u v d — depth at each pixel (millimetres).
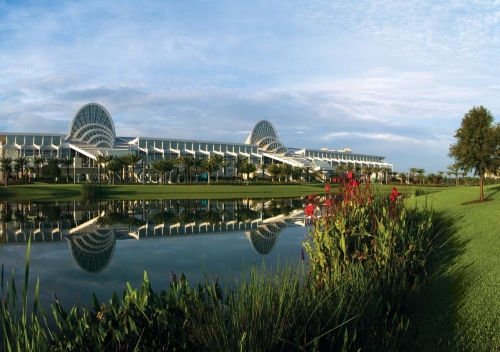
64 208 45344
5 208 44688
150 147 124750
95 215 37281
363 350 5777
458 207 23109
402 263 8789
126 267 15656
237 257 17078
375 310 6332
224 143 138375
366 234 9281
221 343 4957
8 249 19938
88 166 112562
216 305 5645
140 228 27625
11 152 105062
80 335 4957
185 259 16953
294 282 6078
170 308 5672
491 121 27938
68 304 11250
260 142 156000
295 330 5328
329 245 8938
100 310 5715
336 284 6855
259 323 4992
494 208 19297
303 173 129750
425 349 5961
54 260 17172
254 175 124750
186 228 27422
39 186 74375
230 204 51531
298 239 21969
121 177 113500
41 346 4305
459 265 9742
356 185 11164
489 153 26781
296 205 49375
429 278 9430
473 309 6816
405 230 10156
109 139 125938
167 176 118938
